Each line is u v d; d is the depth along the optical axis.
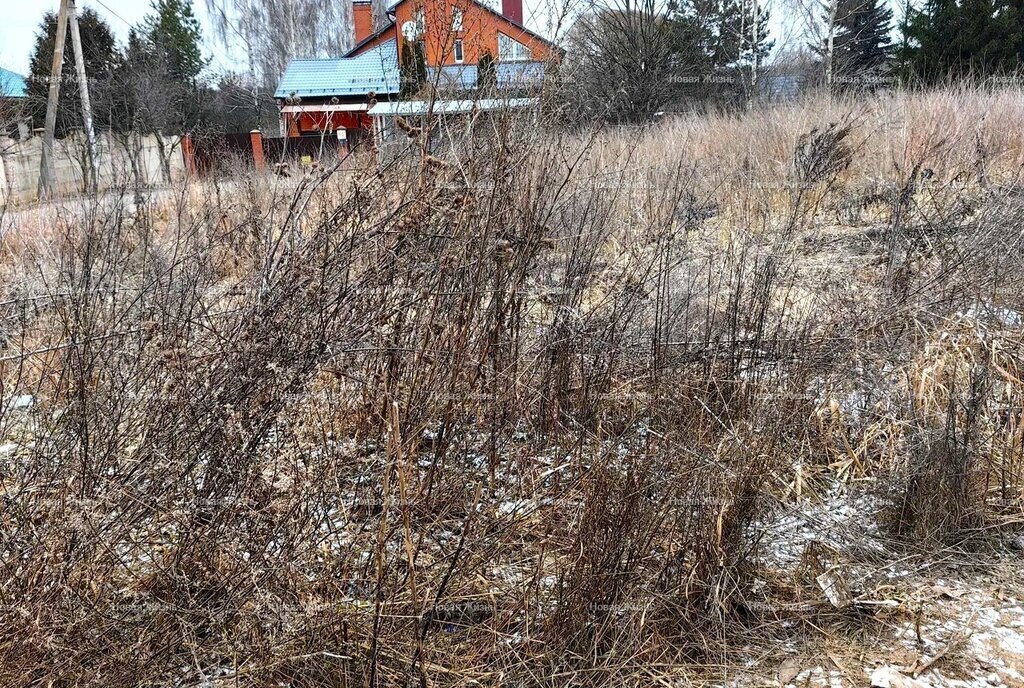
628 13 13.43
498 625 2.24
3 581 1.99
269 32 35.38
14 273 4.32
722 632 2.38
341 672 2.03
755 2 17.64
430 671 2.09
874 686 2.18
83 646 1.93
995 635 2.42
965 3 20.41
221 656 2.05
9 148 9.80
